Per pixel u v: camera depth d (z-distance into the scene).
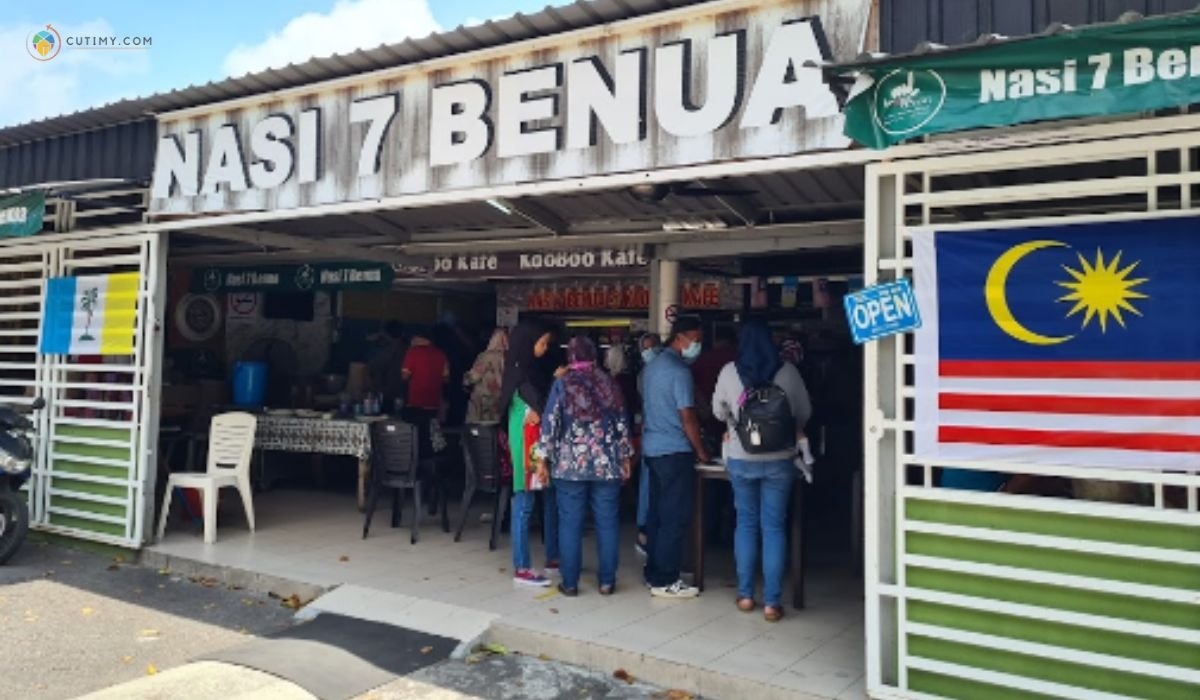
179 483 7.43
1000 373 4.04
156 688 4.46
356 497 9.55
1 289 8.52
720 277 9.21
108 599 6.11
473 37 5.36
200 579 6.63
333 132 6.07
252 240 7.81
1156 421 3.72
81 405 7.63
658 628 5.18
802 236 7.18
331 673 4.70
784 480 5.33
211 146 6.68
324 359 12.66
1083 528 3.87
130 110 7.03
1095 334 3.86
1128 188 3.81
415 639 5.21
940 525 4.17
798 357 7.69
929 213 4.25
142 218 7.45
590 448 5.71
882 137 3.79
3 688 4.53
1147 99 3.32
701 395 6.64
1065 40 3.42
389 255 8.75
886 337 4.33
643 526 6.78
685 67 4.77
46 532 7.80
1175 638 3.65
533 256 8.49
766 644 4.93
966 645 4.10
